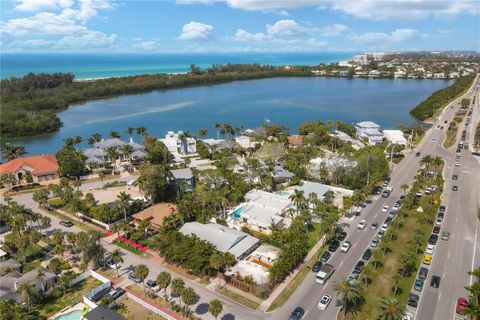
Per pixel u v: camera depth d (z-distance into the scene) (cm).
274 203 11956
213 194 12006
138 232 10644
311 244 9844
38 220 11419
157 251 9662
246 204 12094
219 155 18812
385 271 8444
